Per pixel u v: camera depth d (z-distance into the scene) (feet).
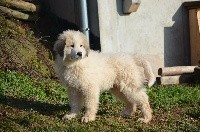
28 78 36.35
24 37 42.57
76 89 26.89
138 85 27.76
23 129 24.62
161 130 27.07
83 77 26.35
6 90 31.99
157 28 44.91
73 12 45.47
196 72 43.24
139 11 44.09
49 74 40.01
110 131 25.67
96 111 27.22
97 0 42.32
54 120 26.68
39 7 47.39
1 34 40.81
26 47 41.27
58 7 48.67
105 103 32.53
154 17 44.78
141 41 44.24
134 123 27.84
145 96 28.27
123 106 31.78
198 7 44.78
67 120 26.73
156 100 34.06
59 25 48.16
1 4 44.39
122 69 27.50
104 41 42.63
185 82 43.14
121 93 28.53
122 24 43.42
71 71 26.37
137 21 44.01
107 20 42.70
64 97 33.22
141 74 27.94
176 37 45.62
